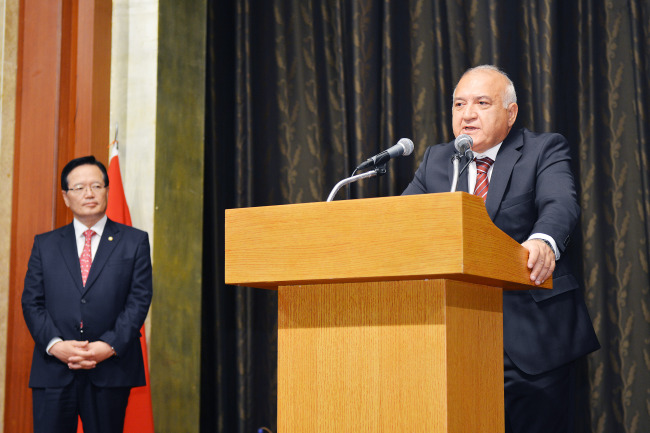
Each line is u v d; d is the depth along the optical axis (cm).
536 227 214
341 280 162
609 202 358
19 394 385
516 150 256
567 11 380
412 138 403
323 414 165
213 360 429
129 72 414
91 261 321
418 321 157
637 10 358
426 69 403
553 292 242
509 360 244
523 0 384
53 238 323
